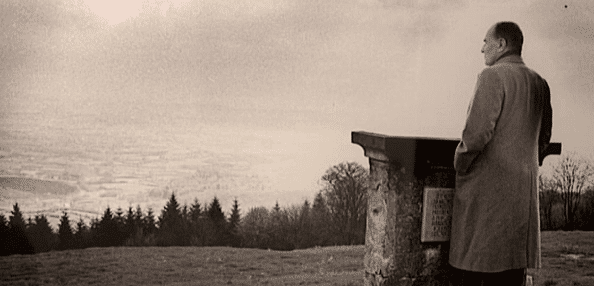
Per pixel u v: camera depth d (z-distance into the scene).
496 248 4.59
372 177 5.14
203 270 10.83
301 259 11.48
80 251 10.43
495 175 4.57
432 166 5.01
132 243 10.78
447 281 5.14
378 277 5.04
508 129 4.55
